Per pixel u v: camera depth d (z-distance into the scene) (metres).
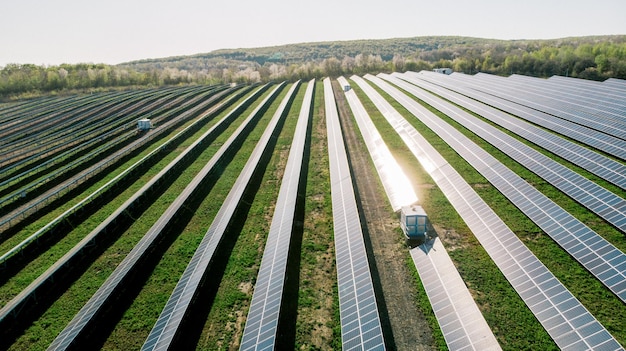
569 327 27.08
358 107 107.00
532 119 77.12
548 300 29.77
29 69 198.00
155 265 41.19
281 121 99.12
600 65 150.88
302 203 52.38
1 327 33.44
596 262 33.16
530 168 54.12
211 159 70.69
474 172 56.50
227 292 36.19
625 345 26.25
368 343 27.38
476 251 38.44
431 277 34.56
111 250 44.53
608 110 72.62
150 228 48.53
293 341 30.03
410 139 74.50
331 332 30.58
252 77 199.50
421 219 40.41
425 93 119.19
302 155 67.88
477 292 32.81
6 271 41.44
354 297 32.41
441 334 29.27
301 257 40.38
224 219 47.81
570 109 78.00
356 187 55.88
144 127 95.50
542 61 168.12
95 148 84.75
